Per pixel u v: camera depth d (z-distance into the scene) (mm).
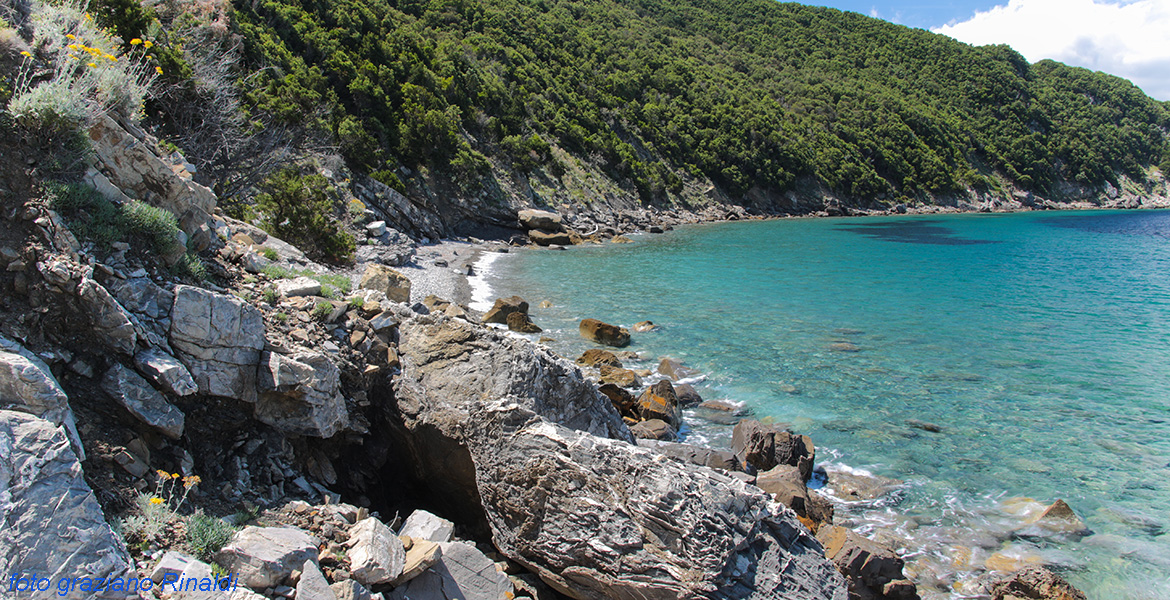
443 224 51594
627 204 77125
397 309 9883
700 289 31922
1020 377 17953
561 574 7336
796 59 161250
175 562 4996
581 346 19953
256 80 39688
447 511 9172
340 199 37594
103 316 6320
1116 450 13195
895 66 164875
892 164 122375
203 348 7016
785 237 65000
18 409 5160
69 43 8539
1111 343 21828
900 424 14484
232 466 6996
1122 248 55312
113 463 5727
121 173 7941
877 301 29500
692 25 165500
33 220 6492
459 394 8594
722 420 14492
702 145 100750
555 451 7602
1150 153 169125
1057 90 182625
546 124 79000
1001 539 10008
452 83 66000
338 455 8352
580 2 141000
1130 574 9164
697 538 6617
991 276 38156
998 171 143250
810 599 6832
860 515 10648
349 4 63562
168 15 30016
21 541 4410
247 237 12750
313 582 5348
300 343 8180
